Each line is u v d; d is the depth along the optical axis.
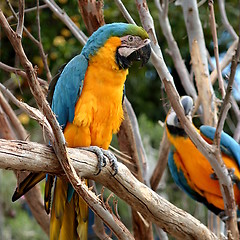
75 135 7.16
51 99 7.94
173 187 14.79
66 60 14.09
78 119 7.05
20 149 5.59
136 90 16.12
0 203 12.63
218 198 9.98
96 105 7.12
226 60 9.77
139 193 6.54
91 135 7.24
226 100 6.91
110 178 6.45
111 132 7.48
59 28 14.11
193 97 9.80
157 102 16.62
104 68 7.10
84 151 6.34
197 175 9.88
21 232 14.09
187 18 9.38
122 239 6.43
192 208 14.33
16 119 9.87
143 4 7.55
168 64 15.20
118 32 7.17
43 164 5.77
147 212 6.70
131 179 6.51
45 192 7.13
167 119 9.84
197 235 6.94
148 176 9.71
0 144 5.48
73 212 7.18
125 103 9.62
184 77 9.86
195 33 9.38
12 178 13.47
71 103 7.13
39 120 5.71
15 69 8.42
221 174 7.61
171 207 6.78
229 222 7.95
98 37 7.20
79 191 5.94
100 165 6.34
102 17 8.59
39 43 8.48
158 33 14.52
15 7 12.88
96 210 6.19
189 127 7.36
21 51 5.04
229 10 15.02
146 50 7.23
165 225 6.81
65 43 14.05
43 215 10.01
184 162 10.06
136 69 15.60
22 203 14.76
